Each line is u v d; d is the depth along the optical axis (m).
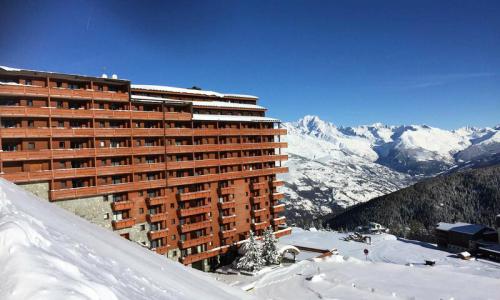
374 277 68.38
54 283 8.24
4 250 9.10
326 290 60.16
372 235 131.88
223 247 79.31
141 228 66.56
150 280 16.50
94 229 27.11
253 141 89.31
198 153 77.75
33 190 54.47
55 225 18.52
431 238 158.25
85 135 59.34
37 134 54.50
